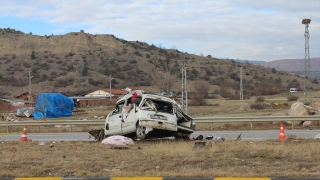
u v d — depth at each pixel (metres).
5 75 103.94
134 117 14.78
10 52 133.62
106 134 16.44
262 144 12.72
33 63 120.81
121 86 91.25
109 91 75.25
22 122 26.77
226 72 118.06
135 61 123.50
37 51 134.88
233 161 9.74
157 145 12.63
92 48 136.75
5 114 46.72
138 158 10.34
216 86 96.88
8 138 20.56
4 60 125.94
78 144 14.30
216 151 11.27
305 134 18.73
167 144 13.02
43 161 10.13
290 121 24.86
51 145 13.96
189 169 8.91
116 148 12.59
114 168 9.25
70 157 10.79
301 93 87.06
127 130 15.17
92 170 9.03
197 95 62.62
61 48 136.00
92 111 53.53
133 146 13.27
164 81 52.88
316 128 23.12
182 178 7.82
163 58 130.38
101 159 10.35
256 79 113.12
